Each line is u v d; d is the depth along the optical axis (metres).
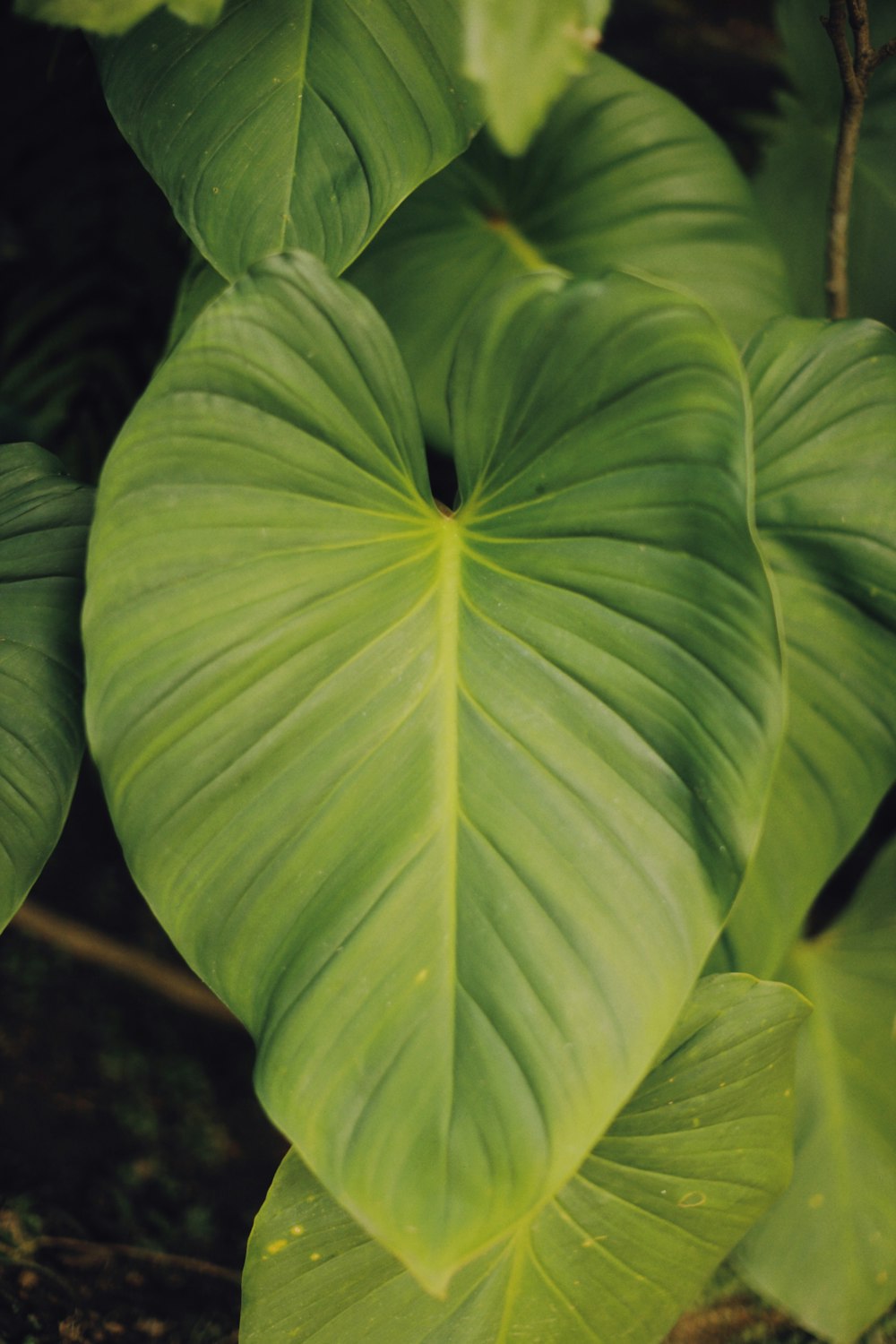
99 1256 1.37
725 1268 1.42
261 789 1.01
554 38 0.90
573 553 1.02
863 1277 1.24
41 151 1.47
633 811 1.00
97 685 1.01
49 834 1.07
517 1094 0.97
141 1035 1.66
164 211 1.44
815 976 1.26
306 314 1.03
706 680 0.99
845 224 1.27
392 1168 0.96
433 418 1.21
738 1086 1.12
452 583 1.04
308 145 1.08
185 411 1.02
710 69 1.81
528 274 1.03
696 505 1.00
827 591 1.13
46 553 1.10
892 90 1.34
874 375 1.12
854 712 1.14
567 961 0.98
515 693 1.01
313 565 1.03
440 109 1.10
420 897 1.00
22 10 0.99
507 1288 1.14
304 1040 0.98
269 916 1.01
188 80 1.09
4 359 1.49
